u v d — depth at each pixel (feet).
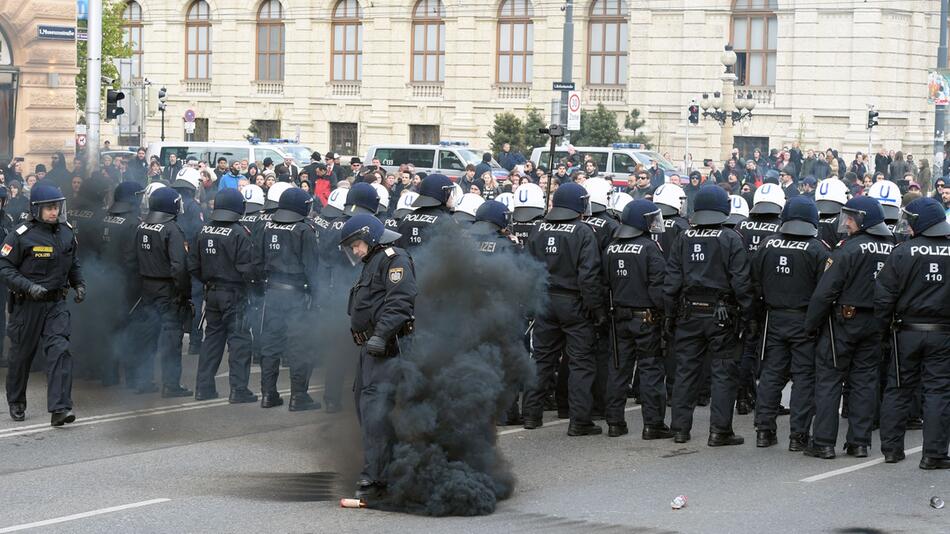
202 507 30.86
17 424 40.98
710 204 38.34
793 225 37.52
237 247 44.19
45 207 40.24
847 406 42.73
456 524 29.48
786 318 37.68
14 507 30.89
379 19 172.14
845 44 142.31
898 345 35.63
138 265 46.26
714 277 38.22
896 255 35.17
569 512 30.71
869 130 135.03
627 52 156.56
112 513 30.27
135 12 189.88
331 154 96.73
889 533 28.86
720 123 135.85
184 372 50.88
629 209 39.70
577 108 101.24
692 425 41.19
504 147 118.52
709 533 28.71
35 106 94.94
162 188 45.68
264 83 181.88
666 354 39.88
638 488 33.32
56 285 40.68
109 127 162.81
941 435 35.29
